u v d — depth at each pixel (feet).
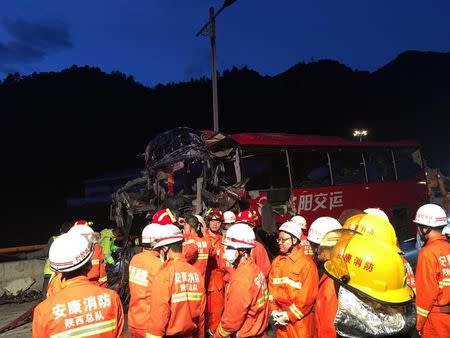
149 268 14.62
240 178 31.78
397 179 48.08
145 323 14.39
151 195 30.94
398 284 8.93
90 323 8.88
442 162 219.61
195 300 12.78
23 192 136.87
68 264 8.91
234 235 13.30
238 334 13.20
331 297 11.04
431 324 12.84
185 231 19.48
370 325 8.70
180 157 29.96
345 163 42.68
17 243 87.61
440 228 13.35
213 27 49.47
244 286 12.86
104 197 96.53
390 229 9.91
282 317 13.71
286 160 36.78
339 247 9.46
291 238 14.10
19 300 32.65
